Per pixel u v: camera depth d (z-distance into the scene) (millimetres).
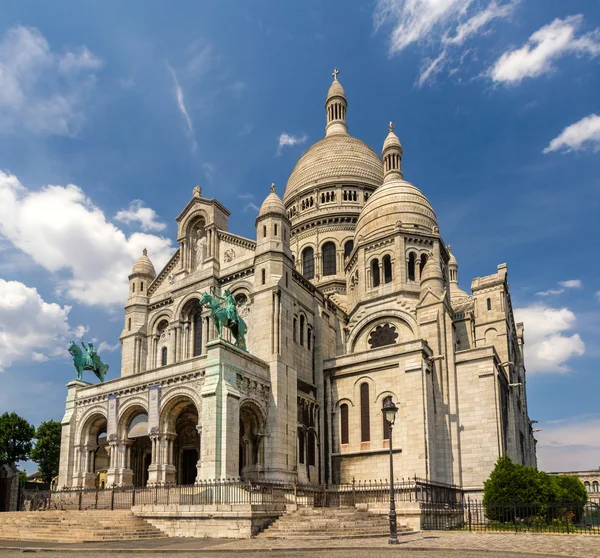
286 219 57531
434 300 59156
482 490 52312
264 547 29531
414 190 71000
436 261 62656
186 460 54125
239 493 39312
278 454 48656
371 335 65812
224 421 43656
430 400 53469
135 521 38031
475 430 54094
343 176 90062
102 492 49688
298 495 45344
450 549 28625
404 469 50625
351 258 72000
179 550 28062
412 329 61938
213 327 58062
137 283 66688
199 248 62719
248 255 58062
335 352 65125
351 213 85375
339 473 55250
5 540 35406
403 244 65875
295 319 57125
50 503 50625
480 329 71562
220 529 35375
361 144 96125
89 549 28922
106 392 54094
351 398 56656
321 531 35219
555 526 41875
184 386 47906
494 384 54094
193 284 60781
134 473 55469
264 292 53719
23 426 86125
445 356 57250
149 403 49906
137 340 64250
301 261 86750
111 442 51812
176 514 37188
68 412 57000
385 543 31516
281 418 49938
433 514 43750
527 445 84375
